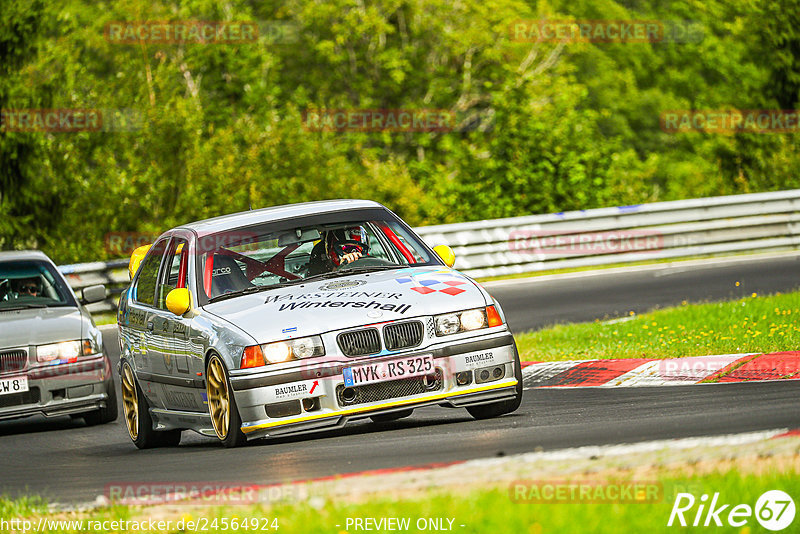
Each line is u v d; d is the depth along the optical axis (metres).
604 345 43.47
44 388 38.69
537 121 107.06
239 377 26.62
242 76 145.12
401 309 27.45
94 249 94.38
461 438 25.34
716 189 112.12
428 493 18.47
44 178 93.50
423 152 158.62
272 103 138.00
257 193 100.56
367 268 30.20
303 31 161.00
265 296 28.72
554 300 64.06
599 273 75.12
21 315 40.53
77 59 99.62
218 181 100.12
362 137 139.62
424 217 107.06
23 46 93.81
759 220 81.75
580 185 105.38
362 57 160.75
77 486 24.92
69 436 37.81
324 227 31.17
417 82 158.25
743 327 42.09
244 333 27.02
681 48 190.88
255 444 27.95
